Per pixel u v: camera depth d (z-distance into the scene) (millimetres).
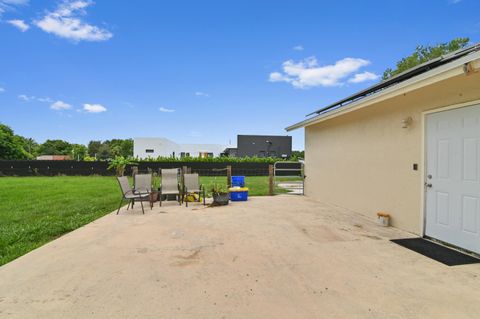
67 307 2406
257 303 2479
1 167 19984
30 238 4496
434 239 4418
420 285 2836
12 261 3482
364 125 6344
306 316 2273
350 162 6922
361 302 2500
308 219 5891
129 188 7285
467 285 2836
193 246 4062
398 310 2369
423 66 4551
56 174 20438
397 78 5145
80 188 11742
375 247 4051
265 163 21125
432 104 4477
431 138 4504
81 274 3086
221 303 2479
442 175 4293
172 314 2299
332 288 2766
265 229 5039
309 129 9484
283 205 7672
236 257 3627
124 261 3475
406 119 4973
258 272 3154
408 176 4980
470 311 2355
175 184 8180
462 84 3945
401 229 5102
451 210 4133
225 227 5172
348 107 5789
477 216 3750
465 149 3926
